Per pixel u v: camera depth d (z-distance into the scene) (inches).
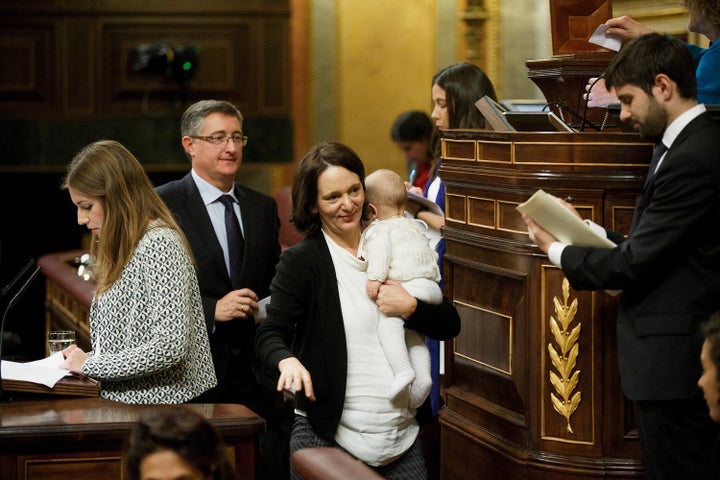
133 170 171.6
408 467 167.5
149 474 100.3
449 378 211.5
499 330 191.0
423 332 165.5
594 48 220.2
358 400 162.9
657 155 157.0
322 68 519.2
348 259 163.6
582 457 178.1
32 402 170.2
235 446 161.2
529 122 193.2
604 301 175.6
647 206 155.9
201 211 217.3
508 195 184.5
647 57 152.9
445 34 516.1
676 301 153.9
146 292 168.7
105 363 167.5
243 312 209.3
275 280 165.5
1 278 517.0
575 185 175.2
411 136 346.3
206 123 216.8
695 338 153.2
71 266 362.0
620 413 176.6
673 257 151.8
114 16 500.4
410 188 238.4
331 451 120.5
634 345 157.0
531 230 162.2
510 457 186.1
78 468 158.2
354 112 523.8
